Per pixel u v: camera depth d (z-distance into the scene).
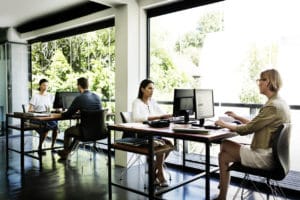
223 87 3.98
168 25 4.42
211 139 2.37
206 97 3.09
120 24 4.35
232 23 3.87
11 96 6.97
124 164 4.37
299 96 3.36
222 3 3.87
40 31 6.40
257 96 3.69
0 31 7.29
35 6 5.27
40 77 7.02
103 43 5.41
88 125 4.13
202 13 4.08
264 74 2.62
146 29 4.52
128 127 2.91
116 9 4.40
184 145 4.11
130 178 3.80
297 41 3.39
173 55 4.42
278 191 3.20
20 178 3.73
